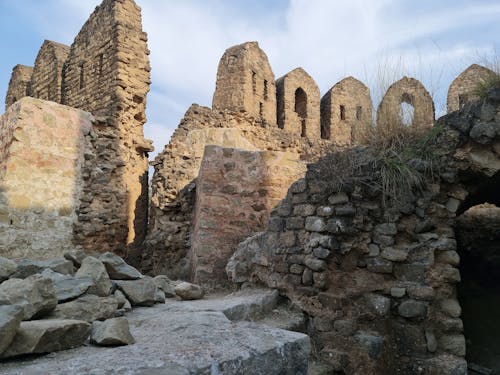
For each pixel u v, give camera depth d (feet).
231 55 48.80
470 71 44.80
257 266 15.26
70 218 21.76
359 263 12.55
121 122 26.89
